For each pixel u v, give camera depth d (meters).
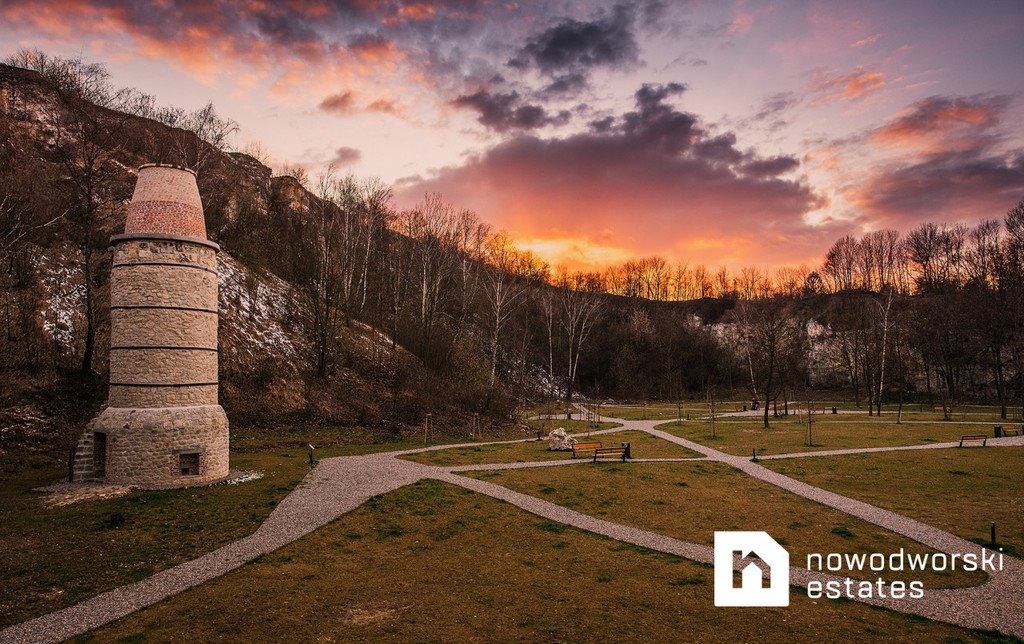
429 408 52.38
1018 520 22.23
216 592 14.61
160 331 25.58
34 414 31.88
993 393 84.38
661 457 36.88
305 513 21.66
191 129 62.84
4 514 20.61
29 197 42.53
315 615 13.47
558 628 13.04
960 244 118.25
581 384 104.88
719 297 145.38
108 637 12.15
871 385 84.12
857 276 137.38
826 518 22.69
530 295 102.81
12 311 36.72
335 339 55.69
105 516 20.70
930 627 13.35
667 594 15.13
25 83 53.38
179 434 25.42
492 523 21.45
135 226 25.92
